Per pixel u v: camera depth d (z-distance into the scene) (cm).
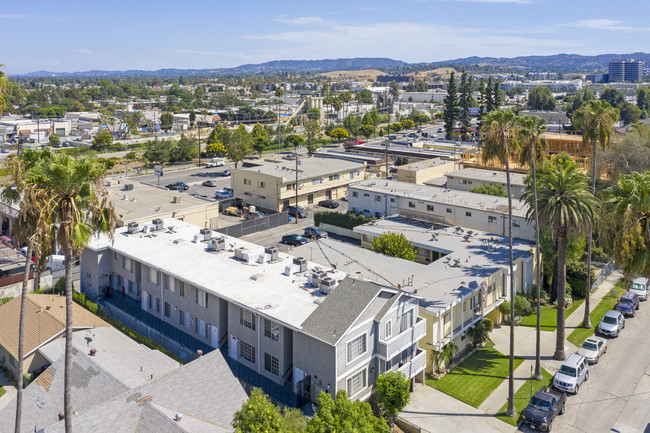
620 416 3362
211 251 4606
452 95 15850
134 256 4472
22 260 5319
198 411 2797
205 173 11981
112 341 3700
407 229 5978
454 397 3584
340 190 9619
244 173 9006
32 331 3822
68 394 2328
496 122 3538
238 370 3612
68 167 2277
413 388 3647
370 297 3266
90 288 4944
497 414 3394
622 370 3922
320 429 2322
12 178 2762
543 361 4069
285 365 3412
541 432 3200
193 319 4081
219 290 3759
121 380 2981
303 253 5119
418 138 15525
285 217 7962
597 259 6169
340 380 3111
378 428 2473
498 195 7281
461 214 6200
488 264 4694
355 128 18162
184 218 6506
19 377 2598
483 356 4147
